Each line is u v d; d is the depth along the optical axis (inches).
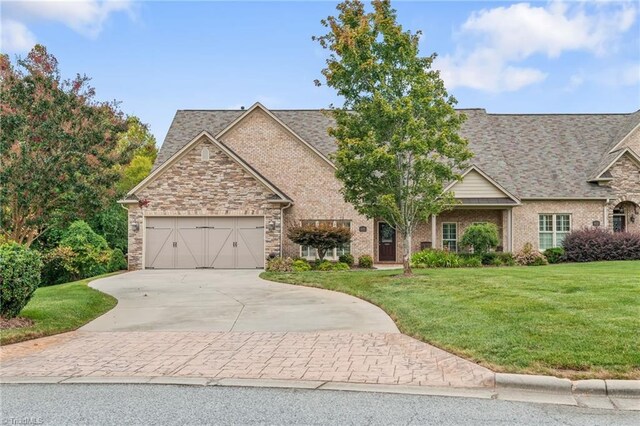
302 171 946.1
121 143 1176.2
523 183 964.6
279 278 667.4
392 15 593.3
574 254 873.5
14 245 389.4
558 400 216.1
